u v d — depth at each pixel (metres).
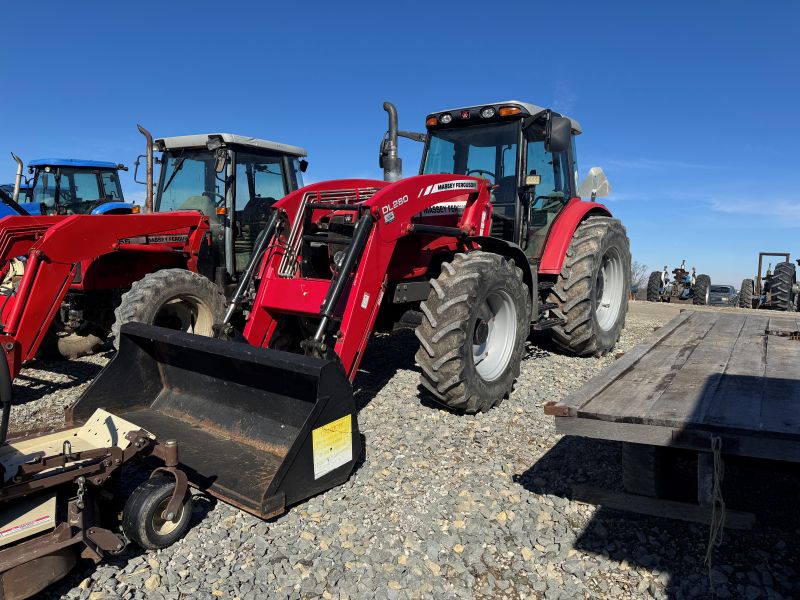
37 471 2.47
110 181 10.51
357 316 3.85
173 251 5.59
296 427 3.27
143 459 3.24
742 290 14.47
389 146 5.41
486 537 2.79
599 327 6.07
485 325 4.50
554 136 5.09
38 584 2.28
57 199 9.85
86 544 2.39
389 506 3.05
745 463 2.74
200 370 3.66
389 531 2.83
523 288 4.75
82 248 4.85
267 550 2.68
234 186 6.34
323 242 4.41
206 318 5.26
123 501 3.05
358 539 2.77
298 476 2.95
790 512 2.93
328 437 3.08
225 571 2.53
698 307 12.91
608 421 2.34
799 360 3.39
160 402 3.87
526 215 5.73
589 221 6.18
